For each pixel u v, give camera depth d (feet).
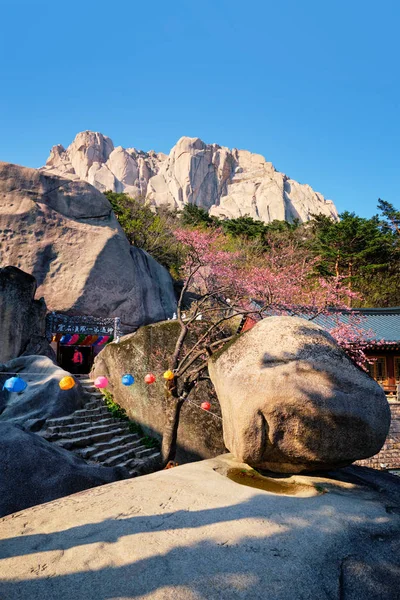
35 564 11.01
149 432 39.24
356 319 69.77
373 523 15.29
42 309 53.11
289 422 19.49
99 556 11.41
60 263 65.67
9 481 20.62
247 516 14.47
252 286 54.75
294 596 10.82
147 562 11.26
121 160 353.10
